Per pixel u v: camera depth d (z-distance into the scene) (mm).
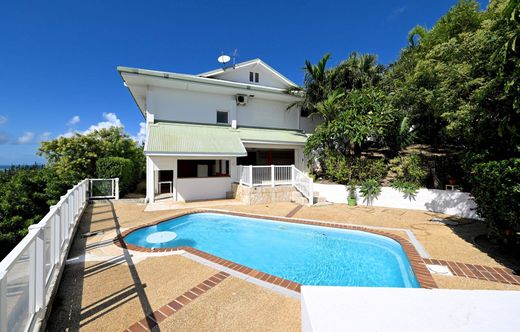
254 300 5188
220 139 20062
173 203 17734
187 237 11695
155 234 11500
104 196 18594
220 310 4812
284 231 12227
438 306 2348
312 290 2621
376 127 17844
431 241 9102
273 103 26125
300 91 24828
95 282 6016
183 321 4461
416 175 15781
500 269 6664
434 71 10969
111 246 8703
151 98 20297
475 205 12734
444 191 14047
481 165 7535
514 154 7305
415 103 15547
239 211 15102
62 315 4656
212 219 14625
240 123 24344
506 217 6672
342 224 11836
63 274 6457
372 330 2078
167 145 17125
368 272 7934
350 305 2371
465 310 2297
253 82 25672
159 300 5184
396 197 16016
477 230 10578
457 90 9102
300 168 25719
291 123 27188
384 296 2508
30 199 11562
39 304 4168
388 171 17578
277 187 18453
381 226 11445
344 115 18562
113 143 24234
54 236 5734
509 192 6348
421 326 2123
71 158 21188
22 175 12055
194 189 19062
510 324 2160
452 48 9648
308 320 2219
